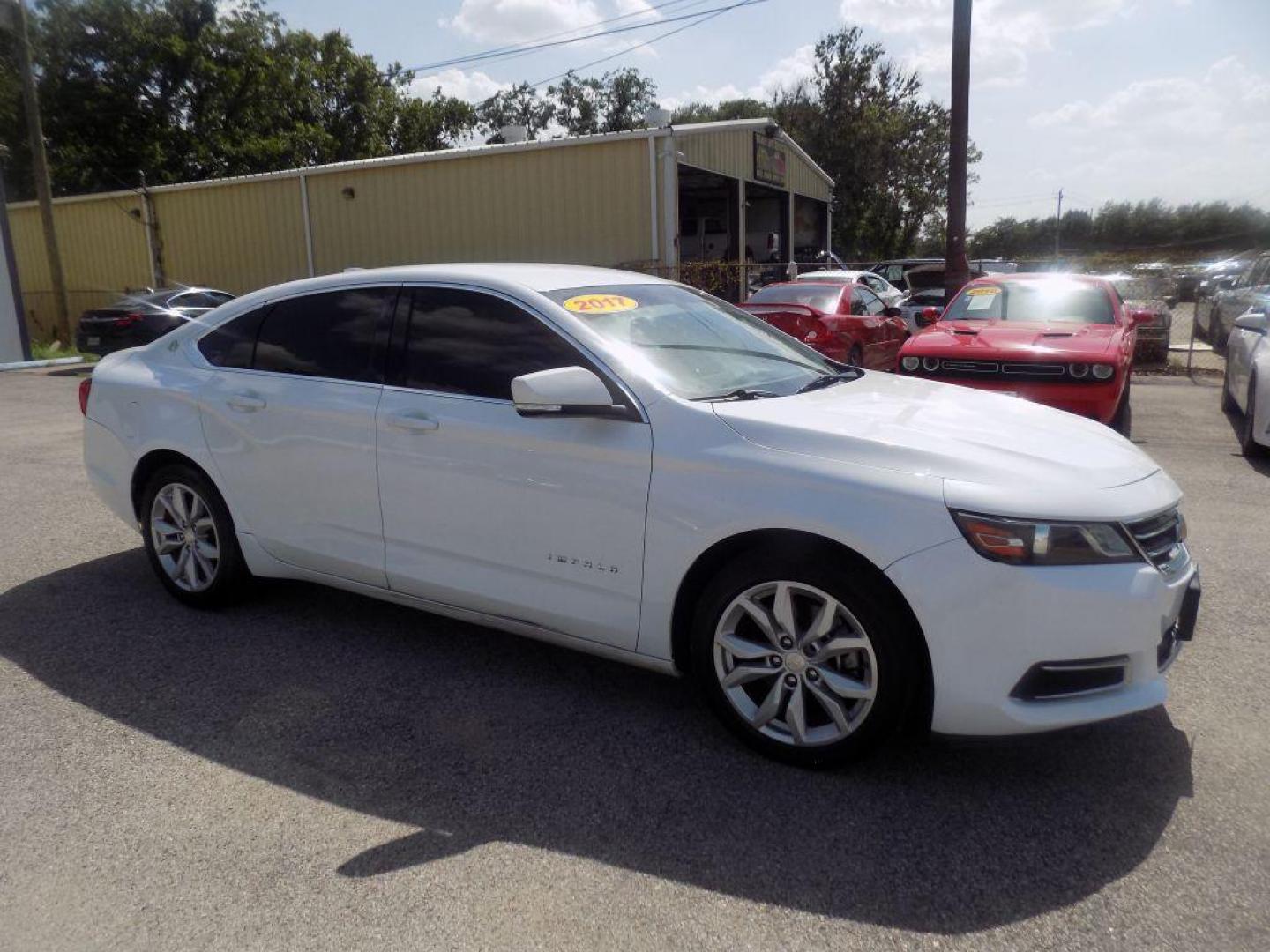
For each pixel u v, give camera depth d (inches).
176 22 1384.1
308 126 1549.0
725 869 106.0
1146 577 115.0
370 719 141.6
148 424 182.9
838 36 1774.1
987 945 93.8
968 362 327.9
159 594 195.0
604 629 137.9
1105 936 94.8
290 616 183.0
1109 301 377.1
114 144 1370.6
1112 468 124.8
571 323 143.6
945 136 1820.9
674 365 143.9
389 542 156.7
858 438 123.4
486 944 94.2
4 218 716.0
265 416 167.2
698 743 134.6
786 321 438.0
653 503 130.0
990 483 115.2
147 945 94.1
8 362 719.1
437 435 147.6
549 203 772.6
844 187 1809.8
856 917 98.1
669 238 739.4
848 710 123.3
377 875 105.0
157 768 127.6
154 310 692.1
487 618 150.6
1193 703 144.7
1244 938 94.2
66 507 265.0
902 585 113.8
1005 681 112.5
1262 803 117.6
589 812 117.4
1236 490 276.1
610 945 94.0
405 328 157.3
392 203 832.3
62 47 1323.8
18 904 100.1
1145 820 114.5
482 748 133.1
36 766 128.0
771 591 125.5
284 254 894.4
